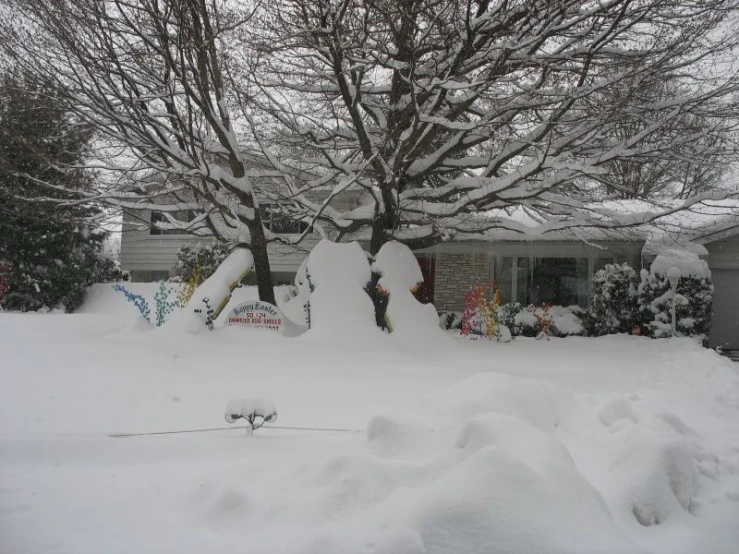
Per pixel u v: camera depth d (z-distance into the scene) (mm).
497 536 2711
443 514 2783
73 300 23016
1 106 14125
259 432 5836
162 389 7594
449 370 9766
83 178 16844
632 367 10602
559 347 13391
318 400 7375
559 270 18969
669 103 12680
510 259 19312
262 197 15648
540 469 3156
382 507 3066
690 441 5090
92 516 3441
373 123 16359
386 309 13094
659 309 15109
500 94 13383
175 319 12031
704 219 16344
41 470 4406
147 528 3279
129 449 5008
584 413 5277
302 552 2748
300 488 3543
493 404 4449
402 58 13414
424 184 17516
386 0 12320
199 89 12102
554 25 12188
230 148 12984
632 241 16859
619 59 12844
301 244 21328
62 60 12156
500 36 12594
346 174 14219
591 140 13703
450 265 19797
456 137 14180
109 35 11828
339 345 11539
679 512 3674
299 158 15312
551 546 2668
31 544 3088
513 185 12969
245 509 3350
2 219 21188
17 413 6293
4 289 21469
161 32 11367
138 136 12977
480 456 3006
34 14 12156
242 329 12078
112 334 12352
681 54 12172
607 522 2938
